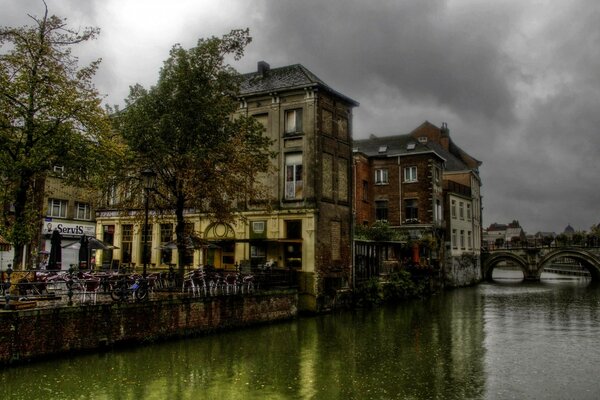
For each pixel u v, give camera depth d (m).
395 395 11.24
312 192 25.70
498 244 60.97
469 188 54.38
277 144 26.83
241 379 12.48
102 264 28.36
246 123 21.45
